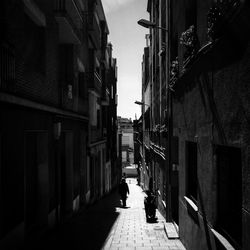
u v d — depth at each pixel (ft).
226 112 16.40
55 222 38.99
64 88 45.01
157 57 65.87
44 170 35.01
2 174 23.75
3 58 24.75
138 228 39.11
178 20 34.76
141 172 140.87
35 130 31.91
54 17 39.81
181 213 31.40
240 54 14.12
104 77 91.56
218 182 18.81
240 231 15.49
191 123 26.37
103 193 96.53
